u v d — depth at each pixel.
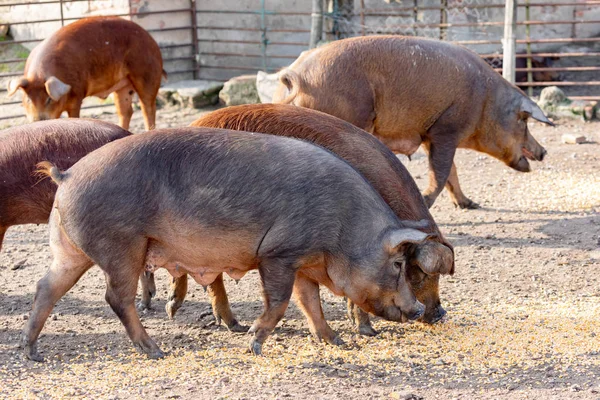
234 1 17.02
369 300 6.13
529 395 5.65
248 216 5.89
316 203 5.90
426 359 6.31
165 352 6.53
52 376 6.05
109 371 6.11
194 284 8.28
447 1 15.98
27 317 7.41
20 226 10.32
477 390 5.75
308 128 6.64
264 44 16.33
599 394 5.64
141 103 13.39
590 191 10.83
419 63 9.09
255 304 7.71
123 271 6.04
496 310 7.34
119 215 5.91
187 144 6.00
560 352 6.36
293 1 16.84
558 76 15.89
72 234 6.00
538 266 8.49
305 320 7.28
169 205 5.91
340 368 6.15
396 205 6.43
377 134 9.38
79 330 7.08
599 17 16.89
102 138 7.02
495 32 16.55
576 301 7.53
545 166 12.03
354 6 16.39
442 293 7.80
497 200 10.76
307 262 6.04
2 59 17.88
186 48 17.22
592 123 14.13
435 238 6.22
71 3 17.27
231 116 6.79
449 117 9.34
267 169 5.92
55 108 11.92
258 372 6.05
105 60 12.55
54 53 11.96
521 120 9.74
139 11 16.42
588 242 9.14
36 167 6.91
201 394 5.67
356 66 8.92
